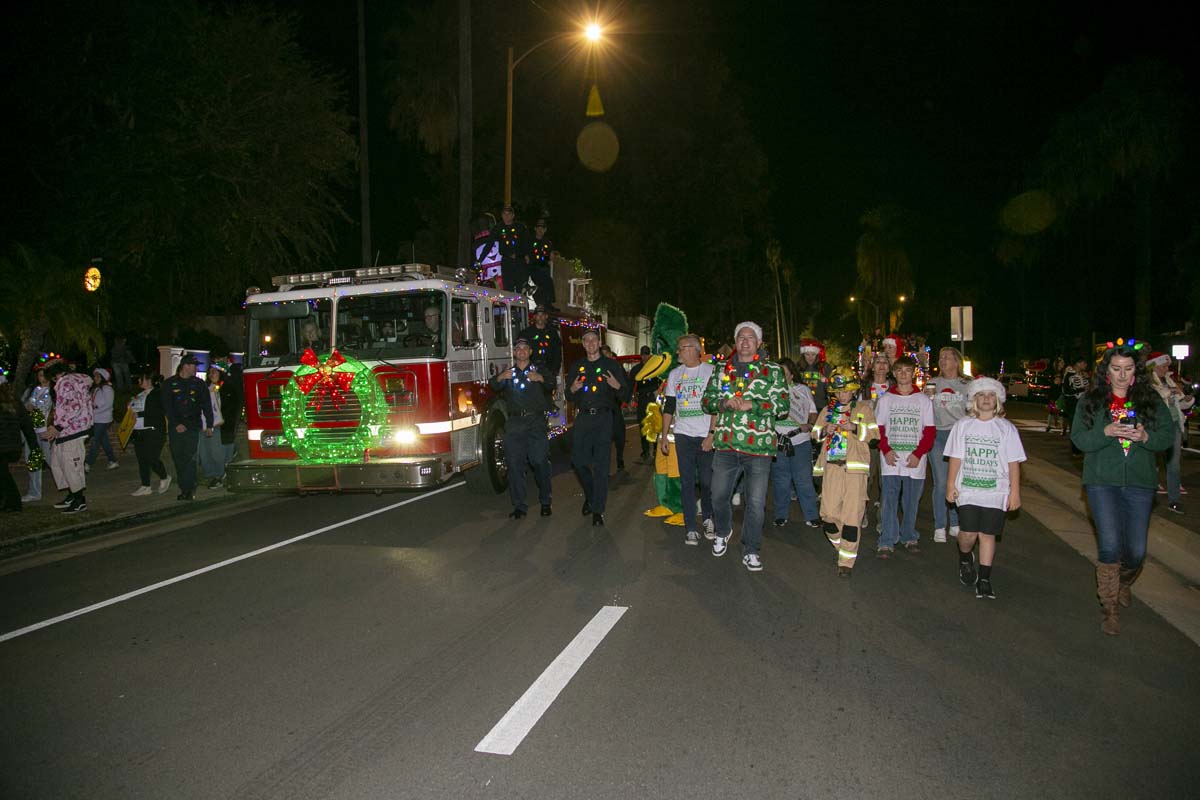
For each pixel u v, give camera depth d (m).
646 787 3.97
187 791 4.04
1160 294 37.47
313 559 8.55
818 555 8.36
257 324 11.17
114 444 19.22
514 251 14.82
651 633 6.05
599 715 4.73
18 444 11.25
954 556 8.31
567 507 11.17
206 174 17.75
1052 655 5.58
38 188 15.16
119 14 15.24
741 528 9.76
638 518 10.36
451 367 10.92
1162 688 5.04
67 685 5.37
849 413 7.60
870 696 4.93
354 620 6.52
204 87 17.64
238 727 4.70
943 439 8.87
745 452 7.67
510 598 6.99
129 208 15.89
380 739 4.51
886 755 4.24
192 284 20.72
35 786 4.11
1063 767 4.11
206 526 10.64
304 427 10.73
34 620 6.79
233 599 7.20
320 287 11.25
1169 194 33.84
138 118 16.31
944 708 4.77
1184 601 6.79
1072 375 19.81
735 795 3.89
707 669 5.36
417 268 11.02
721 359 8.63
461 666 5.50
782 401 7.69
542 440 10.45
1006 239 39.78
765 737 4.44
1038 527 9.77
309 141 19.52
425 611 6.70
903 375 8.23
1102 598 6.01
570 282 29.20
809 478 9.69
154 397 12.57
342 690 5.17
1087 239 37.75
